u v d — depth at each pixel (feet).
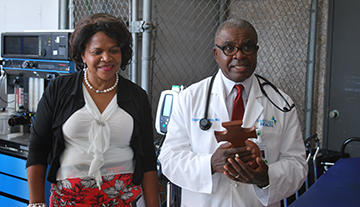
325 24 9.40
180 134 4.44
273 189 3.98
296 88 9.80
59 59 7.09
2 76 8.34
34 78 7.70
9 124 7.70
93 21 3.89
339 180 4.54
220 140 3.69
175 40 10.28
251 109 4.31
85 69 4.28
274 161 4.28
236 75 4.11
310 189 4.17
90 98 4.08
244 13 11.08
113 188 4.09
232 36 3.99
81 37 3.87
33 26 9.98
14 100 8.61
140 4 8.79
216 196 4.19
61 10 9.13
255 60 4.12
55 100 4.02
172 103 6.29
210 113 4.37
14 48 7.75
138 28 7.07
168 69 9.15
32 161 4.04
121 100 4.17
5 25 10.53
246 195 4.23
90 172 3.87
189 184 4.11
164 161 4.31
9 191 7.38
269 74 10.52
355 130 8.96
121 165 4.15
